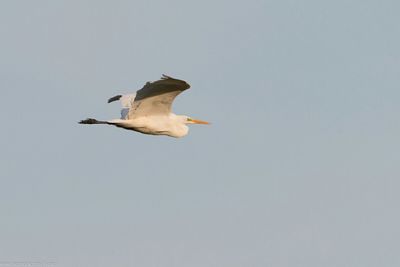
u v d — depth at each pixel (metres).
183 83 28.41
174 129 31.09
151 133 30.88
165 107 30.33
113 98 32.66
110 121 30.00
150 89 29.08
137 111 30.30
